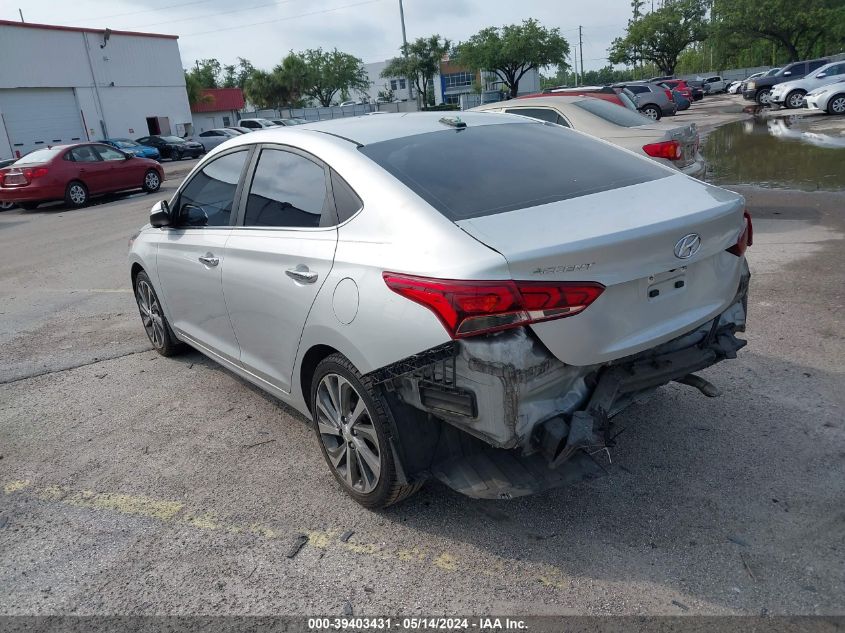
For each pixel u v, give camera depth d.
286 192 3.49
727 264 2.99
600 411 2.58
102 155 17.38
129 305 7.17
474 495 2.66
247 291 3.61
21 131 36.22
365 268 2.79
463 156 3.21
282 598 2.66
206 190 4.21
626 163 3.40
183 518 3.25
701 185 3.19
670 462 3.37
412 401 2.73
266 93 75.44
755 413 3.77
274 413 4.32
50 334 6.31
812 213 8.66
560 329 2.45
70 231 12.91
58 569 2.93
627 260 2.53
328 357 3.09
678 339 2.88
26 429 4.32
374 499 3.06
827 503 2.97
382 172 3.00
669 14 65.75
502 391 2.42
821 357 4.38
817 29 49.75
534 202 2.81
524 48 57.75
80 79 38.97
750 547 2.74
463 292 2.38
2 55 34.94
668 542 2.80
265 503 3.32
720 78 60.31
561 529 2.94
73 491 3.56
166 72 44.56
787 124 21.45
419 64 64.50
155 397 4.69
